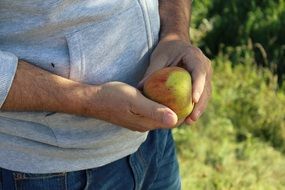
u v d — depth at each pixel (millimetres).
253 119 3902
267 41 4492
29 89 1482
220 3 4941
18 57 1519
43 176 1640
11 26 1492
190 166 3520
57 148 1621
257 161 3600
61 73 1553
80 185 1703
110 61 1607
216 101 3947
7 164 1620
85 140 1633
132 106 1507
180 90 1543
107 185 1761
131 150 1764
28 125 1577
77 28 1530
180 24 1883
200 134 3752
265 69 4250
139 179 1842
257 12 4762
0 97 1450
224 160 3576
